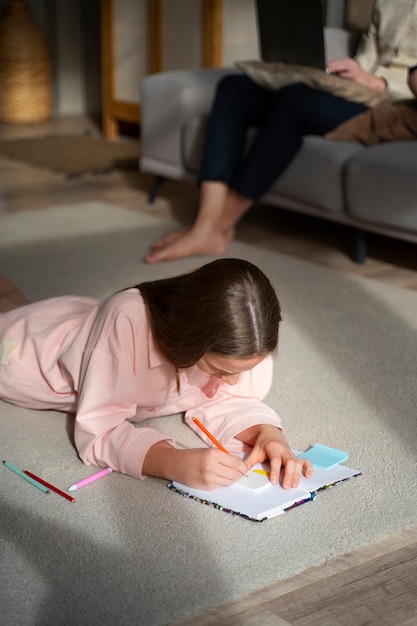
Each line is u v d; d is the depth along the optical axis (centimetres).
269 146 300
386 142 295
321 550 139
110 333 157
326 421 183
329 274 282
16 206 359
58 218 343
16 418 181
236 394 173
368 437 176
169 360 150
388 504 152
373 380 204
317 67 303
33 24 536
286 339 227
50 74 565
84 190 390
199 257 299
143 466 155
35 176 413
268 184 306
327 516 148
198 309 141
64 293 260
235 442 166
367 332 234
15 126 539
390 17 313
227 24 431
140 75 482
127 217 347
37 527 143
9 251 298
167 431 176
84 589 128
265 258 298
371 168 277
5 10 533
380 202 277
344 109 302
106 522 145
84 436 160
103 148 479
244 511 144
